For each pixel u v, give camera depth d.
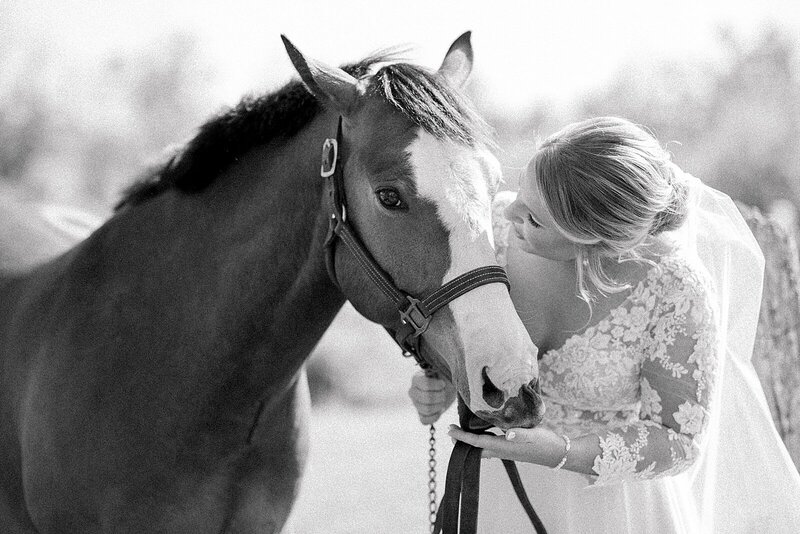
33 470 2.40
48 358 2.44
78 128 24.22
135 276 2.39
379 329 11.81
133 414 2.29
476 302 1.99
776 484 2.57
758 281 2.65
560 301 2.24
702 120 23.62
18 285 2.74
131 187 2.54
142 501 2.29
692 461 2.14
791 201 21.09
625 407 2.26
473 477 2.07
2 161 23.34
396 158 2.04
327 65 2.19
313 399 10.49
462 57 2.41
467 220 2.01
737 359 2.65
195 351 2.29
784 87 22.53
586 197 2.07
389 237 2.07
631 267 2.20
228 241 2.30
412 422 9.02
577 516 2.26
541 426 2.22
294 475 2.48
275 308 2.29
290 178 2.29
